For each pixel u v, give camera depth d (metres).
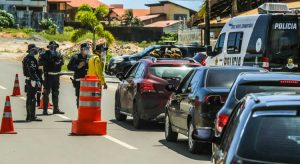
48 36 92.56
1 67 46.53
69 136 16.56
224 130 6.87
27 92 19.61
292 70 21.56
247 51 22.44
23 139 15.91
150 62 18.28
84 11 59.66
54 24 99.56
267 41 21.56
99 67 20.31
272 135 5.66
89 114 16.81
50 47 21.31
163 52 37.69
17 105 24.16
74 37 61.09
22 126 18.42
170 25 110.25
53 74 21.23
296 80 10.10
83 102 16.83
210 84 13.91
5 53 69.19
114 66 39.59
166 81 17.80
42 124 18.94
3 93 28.55
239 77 11.08
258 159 5.55
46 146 14.86
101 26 58.59
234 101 10.96
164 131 17.95
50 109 23.12
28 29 97.56
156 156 13.69
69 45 79.38
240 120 5.96
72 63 20.12
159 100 17.72
